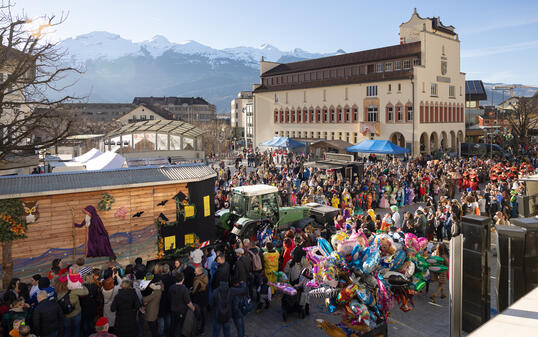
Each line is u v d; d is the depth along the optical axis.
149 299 9.29
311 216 18.16
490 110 81.88
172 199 12.55
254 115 77.56
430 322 10.87
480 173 35.09
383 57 58.41
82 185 11.12
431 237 17.50
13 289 9.28
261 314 11.47
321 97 65.38
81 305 9.11
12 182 10.55
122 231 11.75
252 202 15.11
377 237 10.82
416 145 53.75
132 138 40.59
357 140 60.66
